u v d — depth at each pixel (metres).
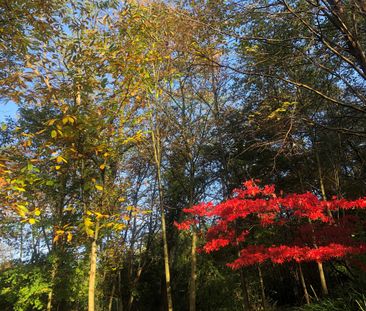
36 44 5.79
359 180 11.31
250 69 8.17
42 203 8.63
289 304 13.42
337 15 6.95
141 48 6.28
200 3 8.31
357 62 7.59
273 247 7.28
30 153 6.38
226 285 13.71
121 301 16.36
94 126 5.70
